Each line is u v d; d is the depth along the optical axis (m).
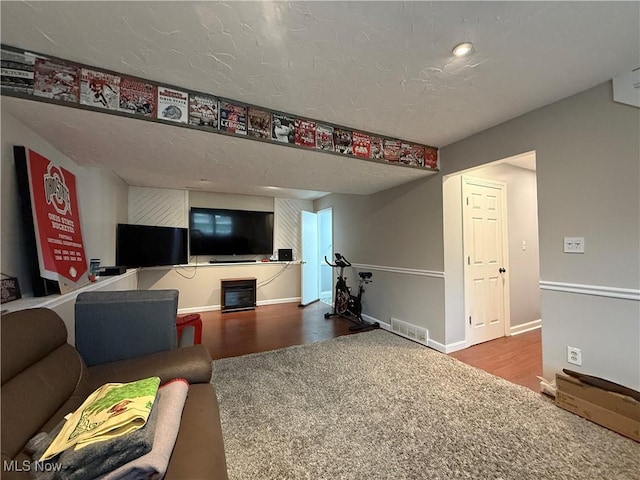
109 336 1.58
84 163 2.52
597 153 1.88
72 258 1.94
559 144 2.07
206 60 1.54
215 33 1.34
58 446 0.80
